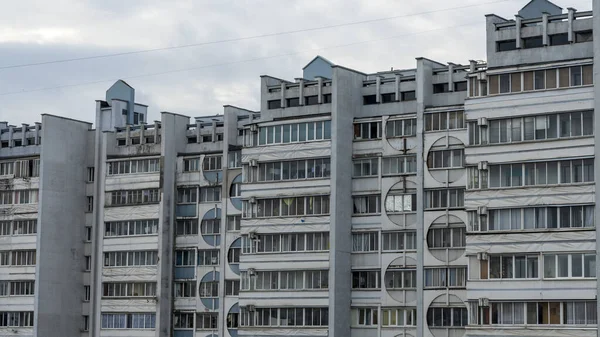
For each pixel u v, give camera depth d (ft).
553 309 322.14
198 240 419.13
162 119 428.97
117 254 434.30
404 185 365.81
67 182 449.48
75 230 449.89
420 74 362.74
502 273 331.98
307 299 373.81
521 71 336.29
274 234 384.47
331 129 374.02
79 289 448.24
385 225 367.66
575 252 321.11
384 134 370.73
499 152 337.31
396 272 363.76
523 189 331.77
